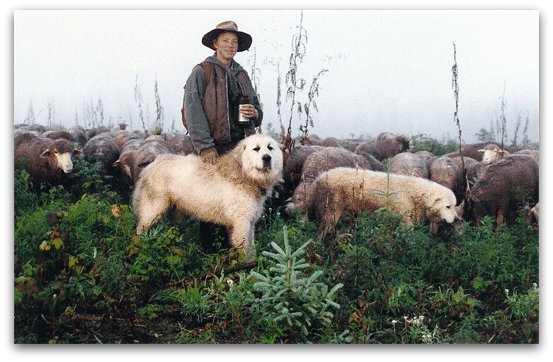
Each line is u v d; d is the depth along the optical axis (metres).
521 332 5.41
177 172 6.70
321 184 8.07
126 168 11.11
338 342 5.06
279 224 7.53
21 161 9.96
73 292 5.23
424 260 6.26
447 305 5.66
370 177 8.02
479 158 12.80
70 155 10.01
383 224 6.63
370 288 5.67
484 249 6.41
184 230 6.94
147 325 5.33
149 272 5.81
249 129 7.23
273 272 5.84
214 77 6.96
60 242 5.68
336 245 6.43
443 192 8.02
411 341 5.20
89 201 7.50
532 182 9.01
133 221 6.84
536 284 6.14
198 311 5.45
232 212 6.50
